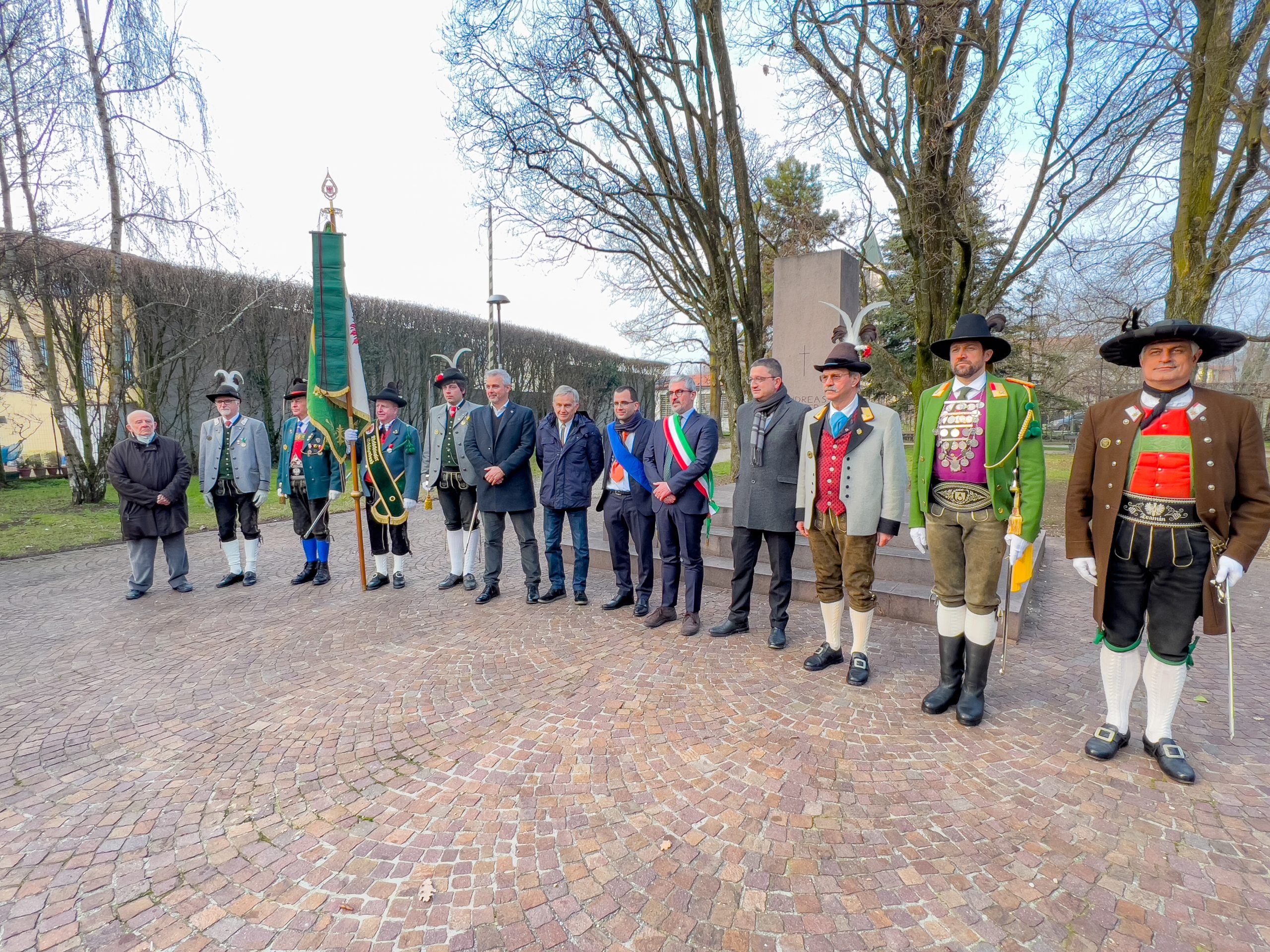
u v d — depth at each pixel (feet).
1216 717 10.73
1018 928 6.30
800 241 50.19
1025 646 14.20
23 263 32.96
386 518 19.07
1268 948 6.00
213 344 49.62
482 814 8.27
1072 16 27.17
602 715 10.93
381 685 12.39
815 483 12.45
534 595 17.79
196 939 6.36
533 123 30.27
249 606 18.04
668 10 28.96
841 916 6.50
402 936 6.34
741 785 8.80
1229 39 21.88
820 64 28.09
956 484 10.37
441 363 67.31
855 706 11.16
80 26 32.65
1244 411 8.14
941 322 31.32
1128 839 7.57
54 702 12.01
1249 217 23.67
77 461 38.99
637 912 6.59
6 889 7.13
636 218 34.86
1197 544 8.49
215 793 8.93
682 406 15.03
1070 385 69.87
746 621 15.03
